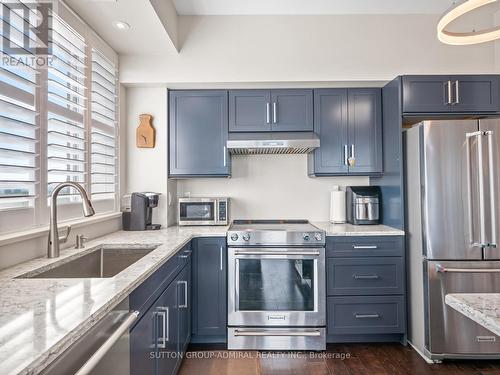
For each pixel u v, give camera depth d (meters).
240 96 2.69
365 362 2.17
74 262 1.62
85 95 2.00
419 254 2.24
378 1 2.47
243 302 2.35
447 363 2.16
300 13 2.62
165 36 2.28
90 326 0.83
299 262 2.36
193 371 2.06
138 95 2.70
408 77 2.43
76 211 1.90
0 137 1.29
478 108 2.43
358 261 2.37
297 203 3.03
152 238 2.13
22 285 1.10
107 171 2.36
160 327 1.55
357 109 2.70
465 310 0.93
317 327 2.34
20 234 1.39
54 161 1.68
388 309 2.38
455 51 2.66
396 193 2.49
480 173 2.13
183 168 2.70
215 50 2.62
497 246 2.12
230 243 2.36
